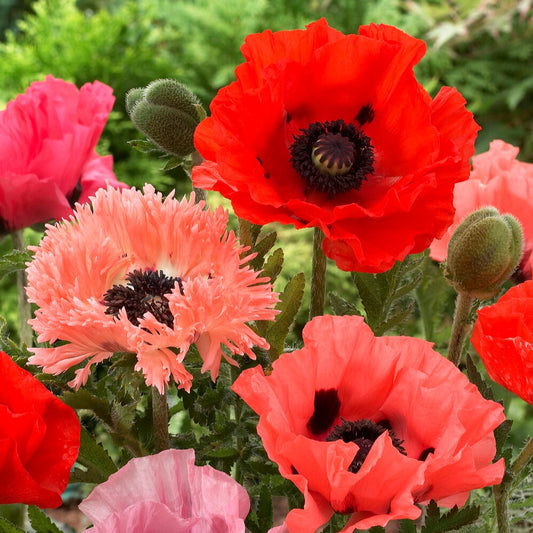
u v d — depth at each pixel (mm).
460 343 647
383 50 609
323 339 562
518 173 698
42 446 557
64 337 563
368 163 630
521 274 705
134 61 2184
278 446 523
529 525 698
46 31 2236
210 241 592
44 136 750
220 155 576
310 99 630
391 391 570
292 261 1895
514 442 1595
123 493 542
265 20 2705
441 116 619
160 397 610
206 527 537
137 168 2068
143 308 594
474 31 2727
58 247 583
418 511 508
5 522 565
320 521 522
